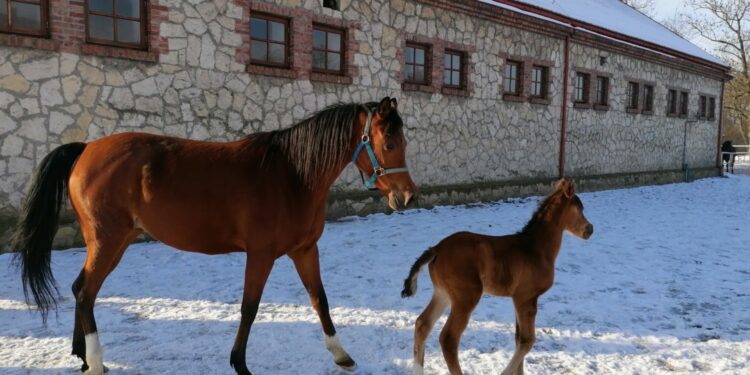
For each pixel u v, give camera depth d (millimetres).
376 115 3654
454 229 9336
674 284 6277
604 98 17156
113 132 7625
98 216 3504
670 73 20109
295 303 5293
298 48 9484
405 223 9844
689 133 21812
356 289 5797
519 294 3504
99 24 7469
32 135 6980
